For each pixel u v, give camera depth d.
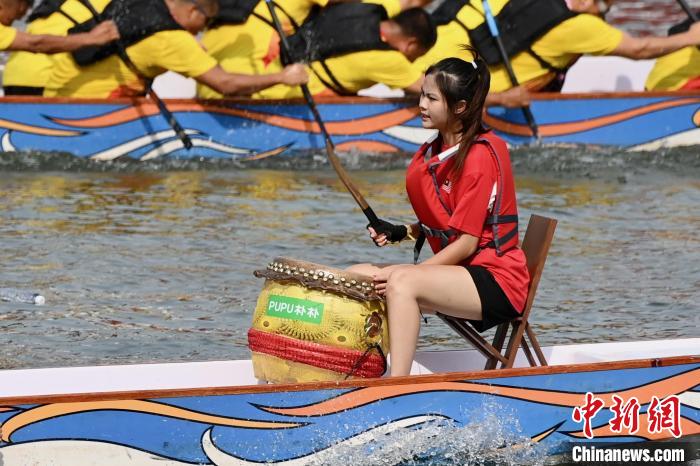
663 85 37.59
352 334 14.59
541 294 22.44
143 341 19.45
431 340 20.38
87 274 22.70
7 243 24.45
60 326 19.97
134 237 25.33
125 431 13.27
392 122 34.19
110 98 32.19
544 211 28.72
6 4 30.30
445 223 15.23
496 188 14.89
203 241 25.19
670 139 35.91
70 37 31.08
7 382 15.02
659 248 25.61
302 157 33.88
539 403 14.47
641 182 32.31
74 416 13.10
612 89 40.62
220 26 33.88
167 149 32.94
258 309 15.01
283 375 14.82
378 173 33.12
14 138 31.69
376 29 32.91
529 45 34.56
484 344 15.41
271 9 32.66
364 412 13.95
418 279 14.65
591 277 23.50
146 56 31.83
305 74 32.56
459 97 14.72
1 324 19.91
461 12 34.53
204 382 15.76
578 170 33.56
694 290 22.80
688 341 16.97
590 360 16.39
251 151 33.53
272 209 28.25
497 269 15.04
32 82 33.12
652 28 58.53
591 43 34.41
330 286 14.59
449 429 14.25
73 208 27.67
